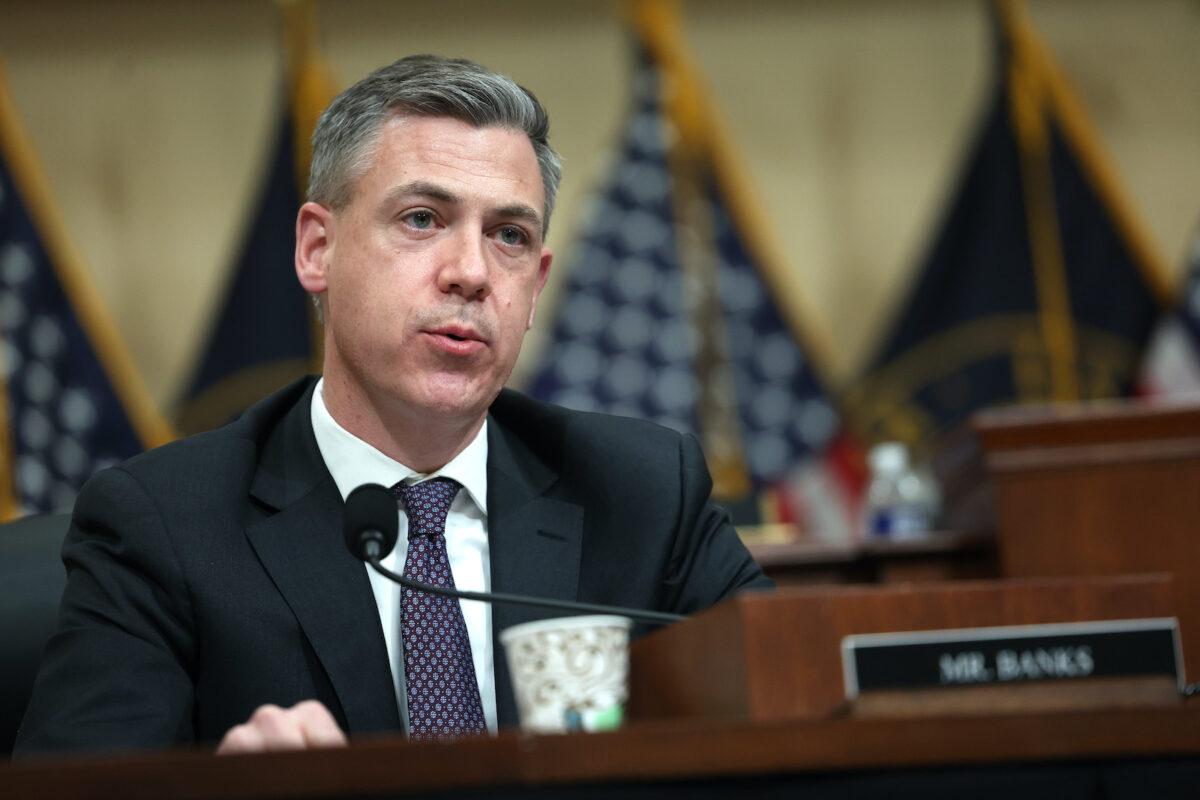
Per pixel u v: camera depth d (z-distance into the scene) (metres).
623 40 21.47
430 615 6.33
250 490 6.59
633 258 20.28
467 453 6.83
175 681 6.01
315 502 6.58
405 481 6.74
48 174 20.81
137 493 6.41
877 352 20.17
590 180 21.02
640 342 20.06
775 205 21.17
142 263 20.66
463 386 6.54
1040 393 19.84
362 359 6.61
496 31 21.42
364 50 21.25
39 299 19.53
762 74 21.52
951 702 4.10
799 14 21.64
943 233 20.38
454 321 6.50
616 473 7.03
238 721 6.07
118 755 3.68
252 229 19.91
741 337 20.17
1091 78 21.20
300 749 3.53
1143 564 11.00
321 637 6.18
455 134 6.68
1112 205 20.30
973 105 21.47
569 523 6.84
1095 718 3.73
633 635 6.60
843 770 3.68
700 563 7.03
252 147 21.12
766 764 3.63
